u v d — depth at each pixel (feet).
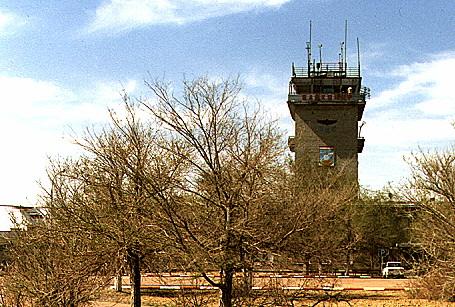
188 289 48.60
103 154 53.21
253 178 43.80
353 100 258.78
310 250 45.73
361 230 141.59
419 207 76.48
